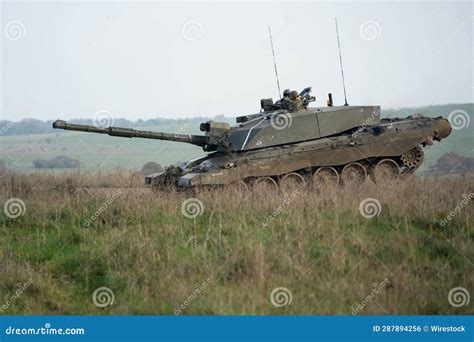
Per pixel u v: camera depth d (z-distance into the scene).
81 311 23.06
